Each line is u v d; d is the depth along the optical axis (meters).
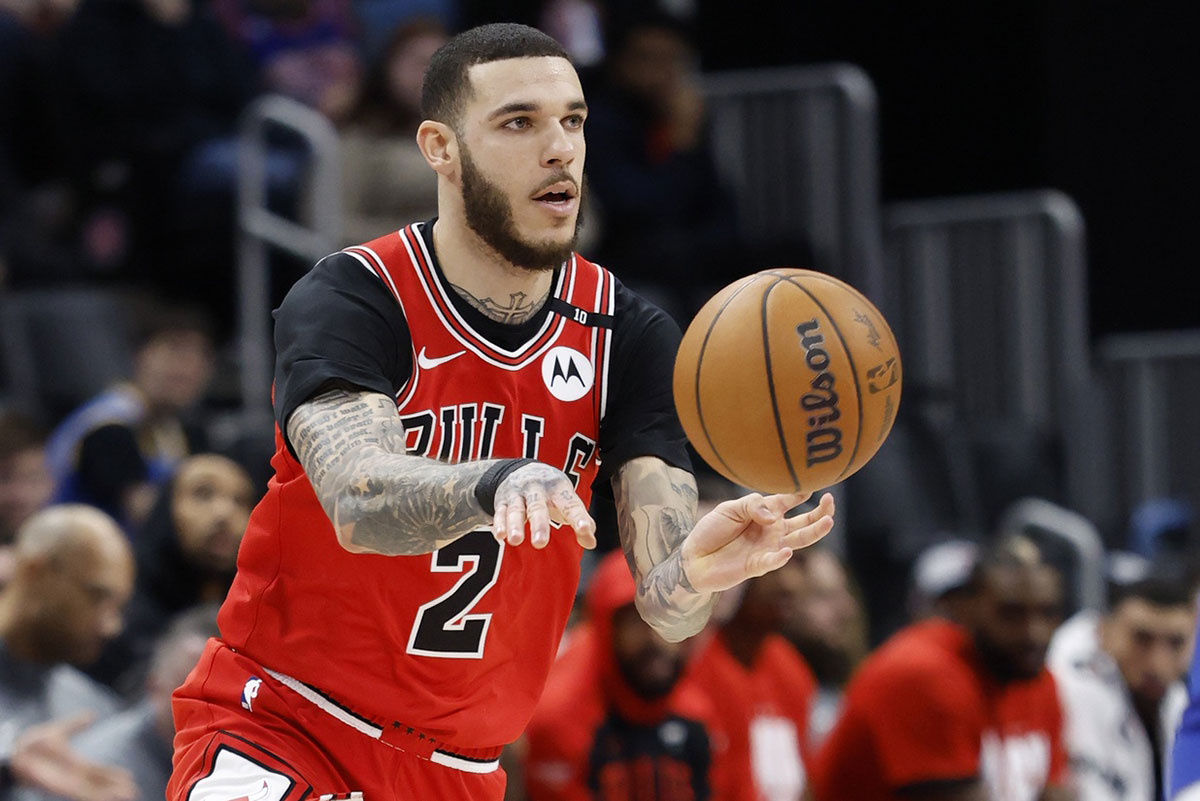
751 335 9.00
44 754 15.24
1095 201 39.06
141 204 30.22
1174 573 22.55
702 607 9.73
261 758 10.02
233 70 31.22
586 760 17.91
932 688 19.69
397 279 9.62
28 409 27.69
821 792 20.70
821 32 39.38
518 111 9.39
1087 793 21.30
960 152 39.41
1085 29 38.91
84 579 17.27
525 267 9.59
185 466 21.48
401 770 10.38
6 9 32.38
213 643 10.58
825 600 24.23
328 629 10.03
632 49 31.25
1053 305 34.12
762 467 9.03
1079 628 22.70
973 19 39.16
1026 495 32.84
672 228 30.84
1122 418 36.66
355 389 9.11
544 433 9.94
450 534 8.32
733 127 34.53
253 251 27.72
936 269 35.38
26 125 30.45
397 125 28.56
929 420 32.50
